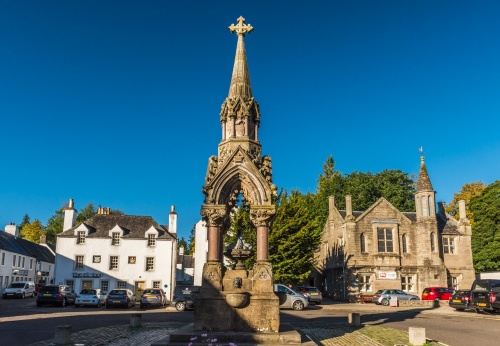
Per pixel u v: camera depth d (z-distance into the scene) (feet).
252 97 58.70
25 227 346.13
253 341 46.32
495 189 184.96
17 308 120.78
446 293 138.00
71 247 181.27
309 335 55.77
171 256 185.47
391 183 232.94
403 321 83.61
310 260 149.69
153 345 44.52
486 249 183.21
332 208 183.01
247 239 129.29
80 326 71.77
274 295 50.14
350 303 150.51
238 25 62.75
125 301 130.00
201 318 49.44
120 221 192.85
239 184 54.75
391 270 158.92
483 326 75.10
